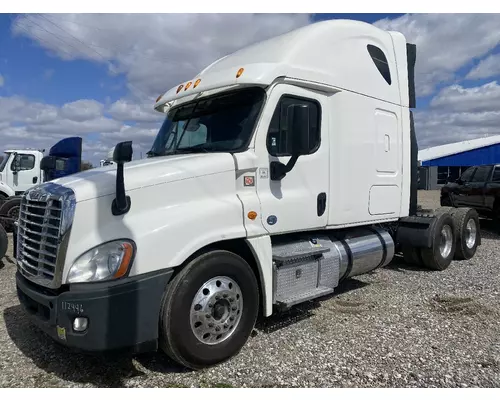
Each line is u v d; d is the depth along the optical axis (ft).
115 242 11.25
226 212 13.17
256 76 14.15
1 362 13.25
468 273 24.49
